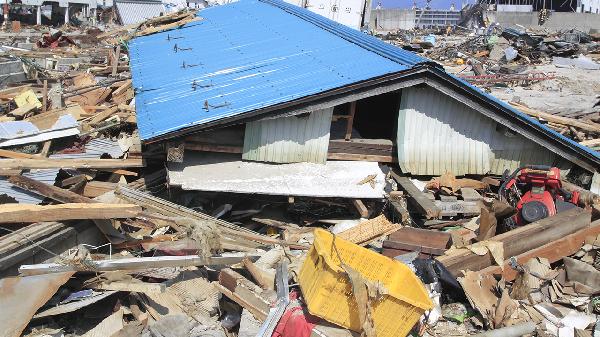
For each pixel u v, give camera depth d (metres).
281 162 10.74
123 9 49.81
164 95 11.83
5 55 21.78
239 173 10.34
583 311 7.68
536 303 7.80
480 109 10.76
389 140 11.52
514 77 26.69
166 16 22.94
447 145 11.23
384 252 8.66
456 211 10.39
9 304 6.62
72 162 10.66
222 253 8.38
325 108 10.39
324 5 36.72
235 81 12.04
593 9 64.50
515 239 8.45
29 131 11.91
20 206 7.59
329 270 6.21
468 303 7.76
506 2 67.38
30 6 49.38
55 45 30.73
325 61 12.33
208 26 20.50
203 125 9.78
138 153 11.41
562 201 9.81
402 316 6.14
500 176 11.64
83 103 16.25
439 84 10.46
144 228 9.18
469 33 51.06
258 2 25.00
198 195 10.60
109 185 10.20
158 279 8.05
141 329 6.98
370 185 10.48
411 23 59.47
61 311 6.98
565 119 16.75
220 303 7.52
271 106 9.95
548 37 39.16
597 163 11.44
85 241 8.28
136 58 16.67
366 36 14.58
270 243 8.98
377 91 10.44
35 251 7.33
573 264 8.17
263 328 6.40
